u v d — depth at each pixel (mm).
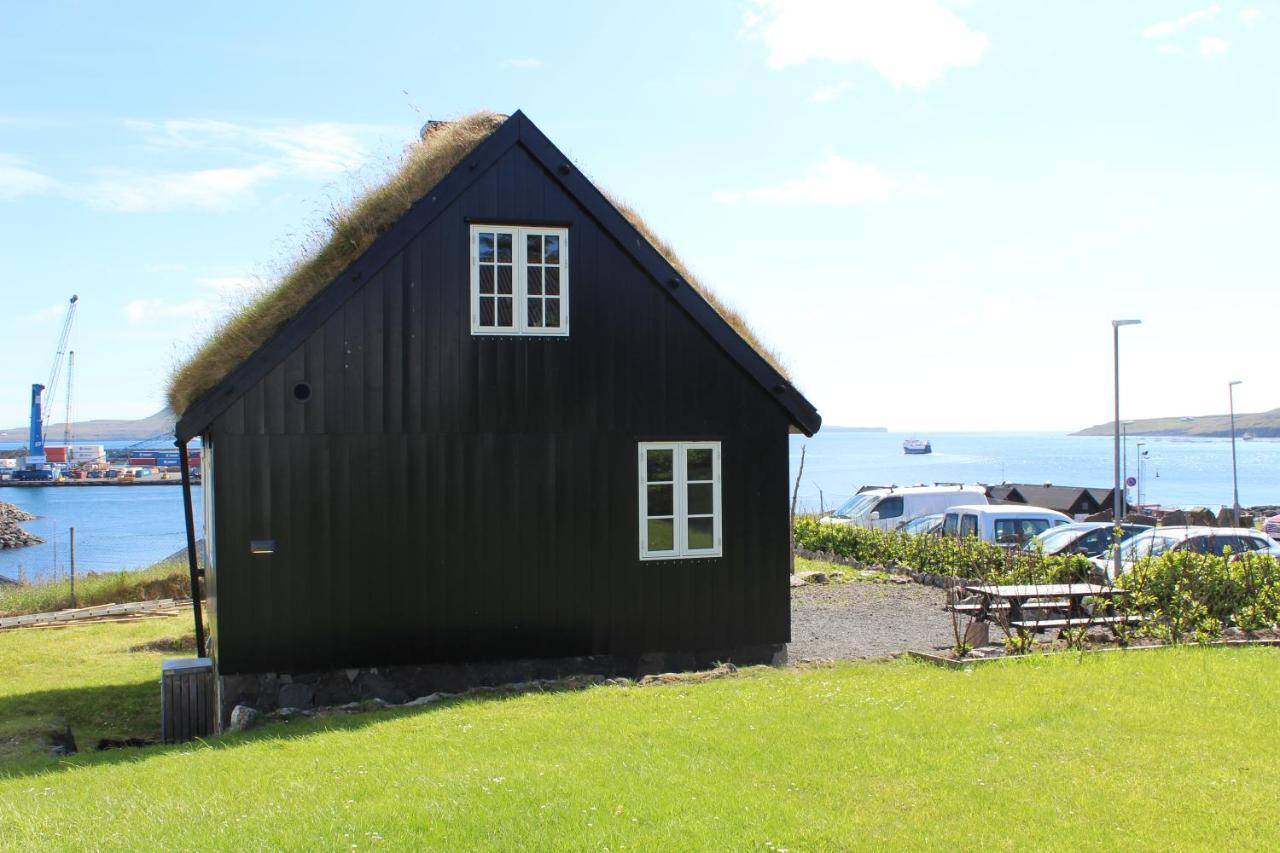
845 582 20781
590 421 12570
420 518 11930
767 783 7090
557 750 8102
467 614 12070
